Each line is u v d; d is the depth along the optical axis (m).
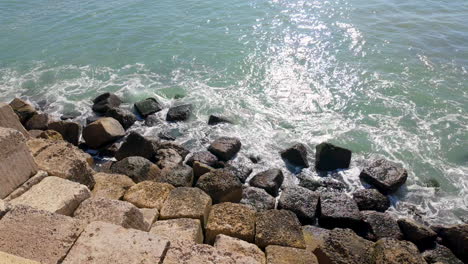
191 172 9.49
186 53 17.03
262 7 22.11
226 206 7.30
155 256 4.38
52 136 10.84
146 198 7.38
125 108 13.27
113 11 22.12
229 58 16.47
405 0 23.02
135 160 9.52
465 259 7.80
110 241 4.54
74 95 14.19
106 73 15.68
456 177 10.05
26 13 22.36
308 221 8.50
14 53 17.45
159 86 14.62
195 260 4.46
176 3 23.22
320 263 6.57
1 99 13.87
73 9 22.73
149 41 18.23
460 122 12.07
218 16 21.00
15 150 5.87
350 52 16.69
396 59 15.98
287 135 11.77
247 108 13.12
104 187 7.80
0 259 3.81
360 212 8.45
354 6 22.03
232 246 6.11
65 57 17.02
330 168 10.36
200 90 14.25
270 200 8.84
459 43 17.33
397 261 6.14
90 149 11.33
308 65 15.74
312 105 13.20
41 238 4.54
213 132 11.93
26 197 5.79
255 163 10.59
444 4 22.30
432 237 7.88
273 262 5.80
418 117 12.39
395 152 10.96
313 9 21.64
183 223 6.43
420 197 9.46
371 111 12.76
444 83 14.20
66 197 5.81
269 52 16.86
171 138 11.66
